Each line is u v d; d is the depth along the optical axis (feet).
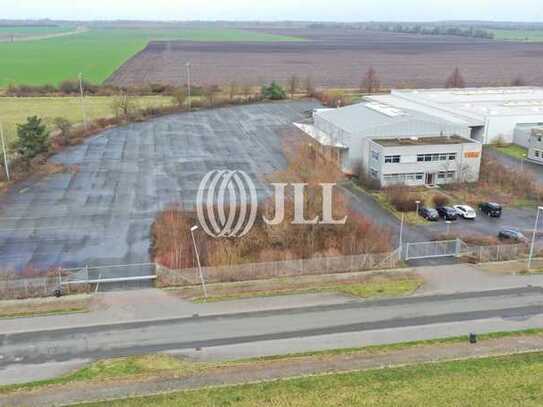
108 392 100.94
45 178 232.94
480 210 204.13
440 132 247.70
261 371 107.45
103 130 323.78
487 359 111.45
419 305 133.59
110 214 194.08
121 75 586.86
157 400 98.58
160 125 338.34
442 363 110.11
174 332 121.39
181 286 143.02
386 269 153.17
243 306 132.77
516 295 139.13
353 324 124.98
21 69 624.59
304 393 100.63
